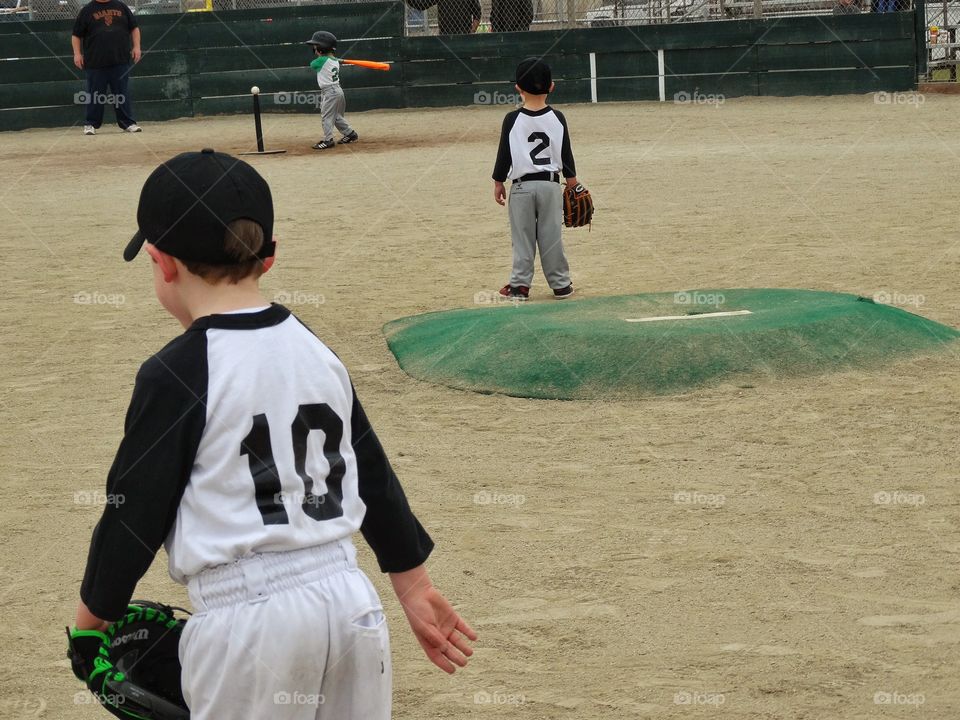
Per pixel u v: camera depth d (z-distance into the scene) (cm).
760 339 711
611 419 635
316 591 218
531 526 492
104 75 2444
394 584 256
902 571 438
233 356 220
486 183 1659
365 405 673
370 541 253
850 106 2477
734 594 423
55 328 886
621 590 430
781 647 385
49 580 452
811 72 2662
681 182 1593
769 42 2659
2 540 491
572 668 376
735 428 611
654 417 635
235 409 217
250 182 229
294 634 214
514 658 384
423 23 3195
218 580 215
